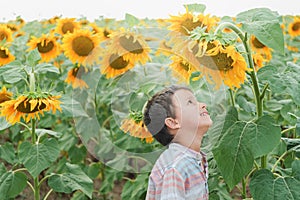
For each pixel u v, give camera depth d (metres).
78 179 3.54
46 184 5.66
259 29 2.47
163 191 2.30
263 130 2.62
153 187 2.39
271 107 3.99
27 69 3.44
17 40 5.71
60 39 5.29
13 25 6.83
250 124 2.66
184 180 2.30
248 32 2.47
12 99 3.11
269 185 2.67
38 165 3.24
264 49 3.83
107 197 5.28
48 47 4.63
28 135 4.63
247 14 2.58
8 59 4.50
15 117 3.11
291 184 2.66
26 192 5.55
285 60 5.60
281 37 2.44
